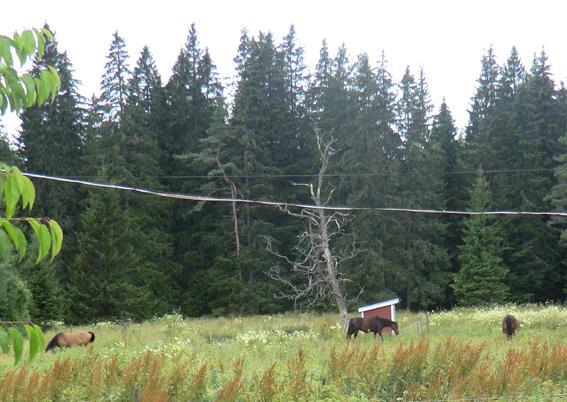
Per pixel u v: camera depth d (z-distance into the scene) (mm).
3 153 55062
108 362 18078
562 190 57094
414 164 61656
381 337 29500
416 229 60938
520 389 15438
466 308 48219
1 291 31828
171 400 14617
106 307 49000
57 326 41500
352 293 54688
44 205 62031
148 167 64188
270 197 62938
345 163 59625
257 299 57000
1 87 3863
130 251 52000
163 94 70562
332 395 14461
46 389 15031
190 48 72812
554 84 69000
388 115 60406
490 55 73188
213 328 36562
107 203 51594
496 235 61688
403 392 15539
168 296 59625
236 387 14352
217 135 62938
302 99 72812
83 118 68188
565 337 29672
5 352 3812
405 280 57000
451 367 17141
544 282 62062
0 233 3779
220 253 62719
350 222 56594
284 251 63312
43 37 4004
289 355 22250
